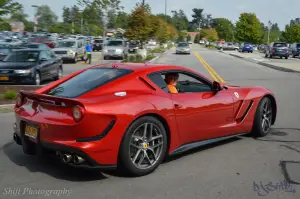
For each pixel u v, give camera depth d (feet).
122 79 16.02
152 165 15.66
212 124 18.54
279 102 34.71
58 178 15.19
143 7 120.47
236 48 250.57
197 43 522.06
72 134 13.92
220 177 15.37
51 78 53.83
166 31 206.08
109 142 14.20
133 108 14.76
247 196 13.48
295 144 20.39
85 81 16.61
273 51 131.54
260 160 17.61
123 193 13.70
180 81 19.19
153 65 17.79
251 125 21.07
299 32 259.80
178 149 17.08
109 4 79.92
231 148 19.57
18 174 15.65
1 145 20.16
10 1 45.47
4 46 83.76
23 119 15.53
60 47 92.63
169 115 16.19
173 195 13.55
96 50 156.56
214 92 19.03
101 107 14.10
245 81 53.83
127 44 115.24
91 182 14.75
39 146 14.83
